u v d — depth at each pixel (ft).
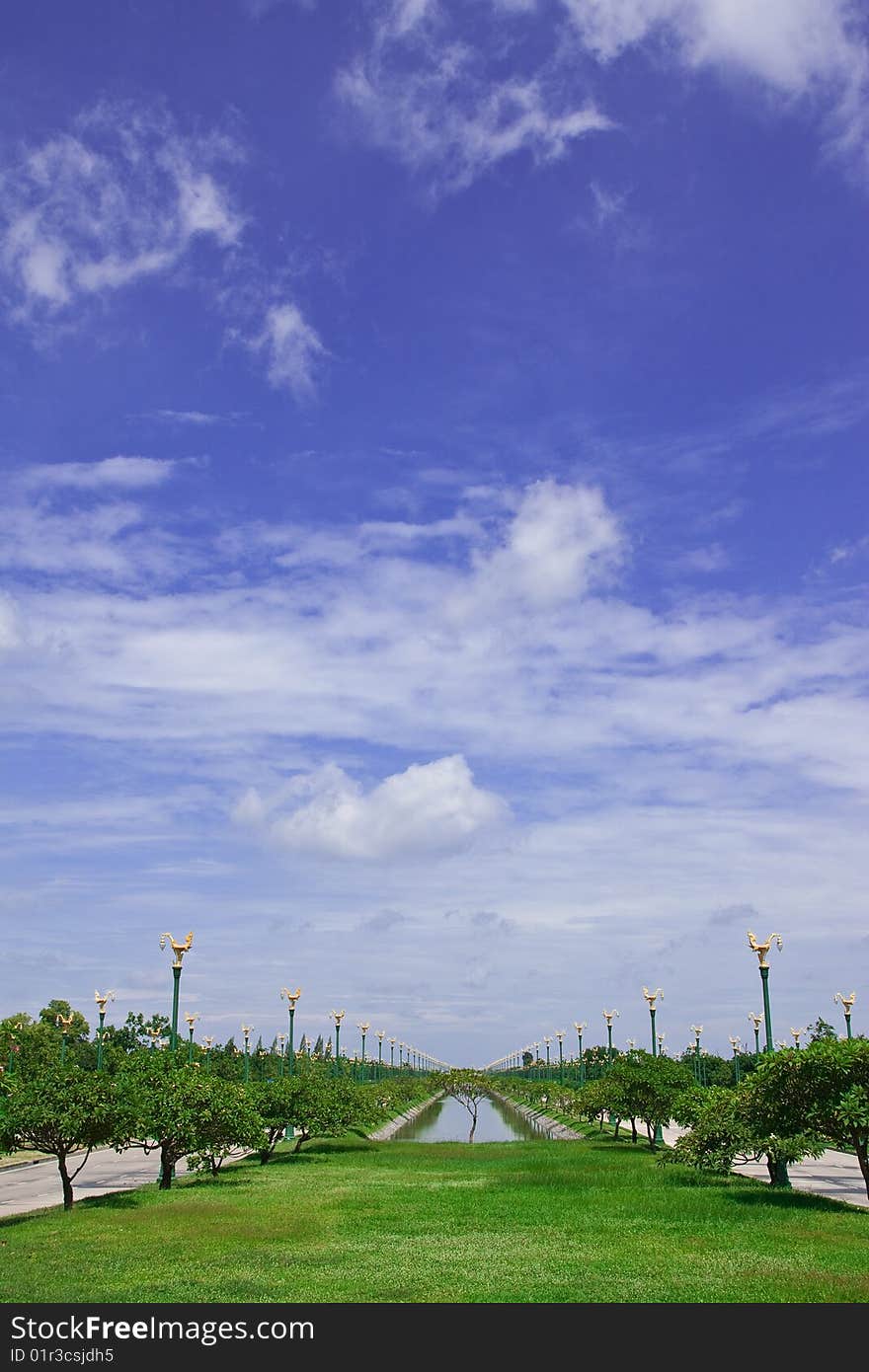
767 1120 80.64
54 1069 82.94
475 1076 263.49
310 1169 112.06
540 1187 89.45
